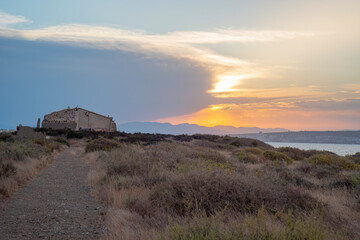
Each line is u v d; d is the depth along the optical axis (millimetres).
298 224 4469
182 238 4059
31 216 6617
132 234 4988
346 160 17359
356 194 8227
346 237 4770
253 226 4324
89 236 5402
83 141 44969
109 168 11680
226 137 54844
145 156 14484
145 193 8273
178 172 10523
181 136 54000
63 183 11688
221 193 6656
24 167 13148
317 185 10789
